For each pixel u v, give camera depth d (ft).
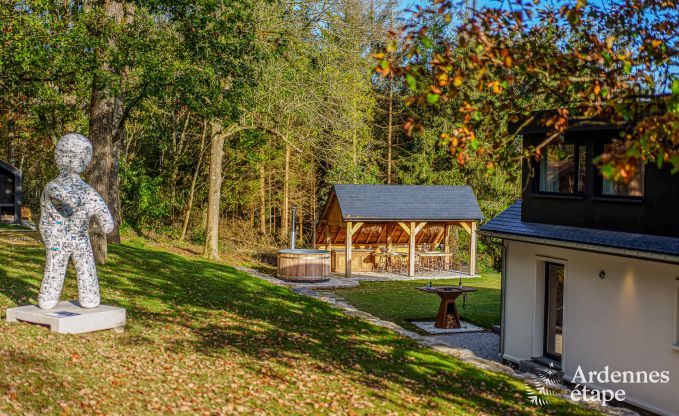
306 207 132.46
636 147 20.45
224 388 31.78
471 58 25.98
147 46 53.52
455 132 27.20
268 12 79.41
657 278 35.06
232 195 124.57
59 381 28.58
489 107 27.81
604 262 38.47
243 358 38.19
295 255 83.10
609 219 38.68
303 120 94.53
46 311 38.09
